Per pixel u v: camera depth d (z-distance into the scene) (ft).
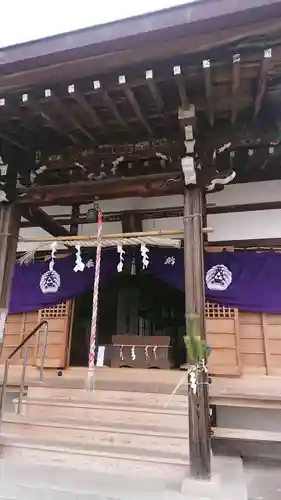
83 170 16.81
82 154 16.66
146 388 18.45
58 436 15.58
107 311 25.99
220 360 18.97
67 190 16.20
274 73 11.94
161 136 15.65
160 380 20.66
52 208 24.99
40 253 24.17
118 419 16.79
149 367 22.54
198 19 9.97
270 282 19.22
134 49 10.94
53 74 11.98
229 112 14.01
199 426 11.75
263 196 21.21
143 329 26.12
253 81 12.39
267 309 18.89
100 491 11.17
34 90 12.95
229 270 19.92
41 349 22.61
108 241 17.16
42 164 17.24
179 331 26.09
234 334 19.19
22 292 23.49
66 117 14.35
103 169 16.53
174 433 14.47
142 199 23.40
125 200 23.62
